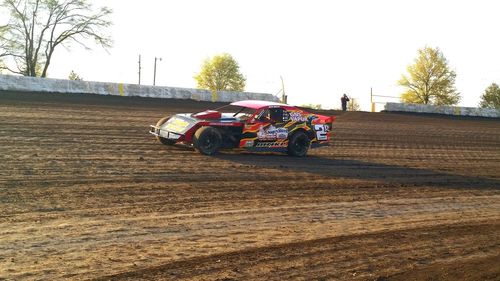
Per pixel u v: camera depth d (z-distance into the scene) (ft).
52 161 31.37
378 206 28.27
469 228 24.59
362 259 18.90
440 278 17.29
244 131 39.32
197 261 17.53
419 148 58.75
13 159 30.91
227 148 39.32
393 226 24.07
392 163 45.03
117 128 49.21
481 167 47.93
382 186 34.14
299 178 33.88
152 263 17.07
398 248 20.56
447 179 39.32
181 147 40.81
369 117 96.43
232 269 17.02
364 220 24.90
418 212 27.58
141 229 20.68
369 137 64.23
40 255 17.11
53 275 15.58
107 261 16.99
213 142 38.27
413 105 121.29
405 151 54.80
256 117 40.04
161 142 41.04
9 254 16.99
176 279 15.89
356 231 22.71
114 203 24.07
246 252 18.81
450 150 59.62
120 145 39.50
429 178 38.99
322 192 30.60
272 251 19.12
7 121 46.16
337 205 27.71
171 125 38.55
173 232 20.63
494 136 81.35
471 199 32.63
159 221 21.97
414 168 43.32
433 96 195.00
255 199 27.43
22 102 62.23
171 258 17.66
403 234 22.70
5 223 20.01
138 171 30.91
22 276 15.34
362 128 74.38
